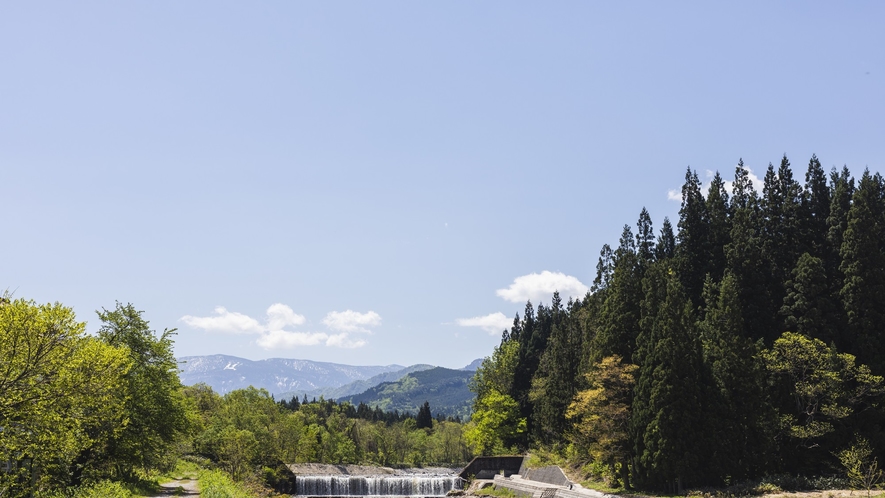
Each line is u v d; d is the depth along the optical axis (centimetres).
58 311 3036
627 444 6362
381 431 17450
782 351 6000
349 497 9275
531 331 13125
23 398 2925
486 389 12094
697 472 5747
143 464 5562
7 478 3219
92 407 3841
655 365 6169
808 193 7581
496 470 9331
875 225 6462
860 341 6091
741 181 9225
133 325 5519
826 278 6725
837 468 5622
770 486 5244
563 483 7162
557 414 8931
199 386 14488
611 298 7738
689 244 8412
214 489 5412
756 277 7156
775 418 5828
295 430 12556
